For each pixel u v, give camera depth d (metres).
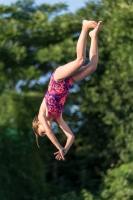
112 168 45.50
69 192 41.62
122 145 43.22
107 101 43.00
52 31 44.59
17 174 41.72
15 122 42.03
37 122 17.28
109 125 45.34
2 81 44.22
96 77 43.91
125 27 40.53
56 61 43.53
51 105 16.75
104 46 42.91
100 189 41.50
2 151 41.41
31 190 42.00
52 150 46.25
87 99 44.25
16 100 42.12
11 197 40.97
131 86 41.72
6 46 43.75
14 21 44.84
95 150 46.94
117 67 42.53
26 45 45.81
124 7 40.12
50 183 44.94
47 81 45.66
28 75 43.72
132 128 42.16
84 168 47.03
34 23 44.84
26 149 42.28
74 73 16.70
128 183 39.81
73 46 43.38
